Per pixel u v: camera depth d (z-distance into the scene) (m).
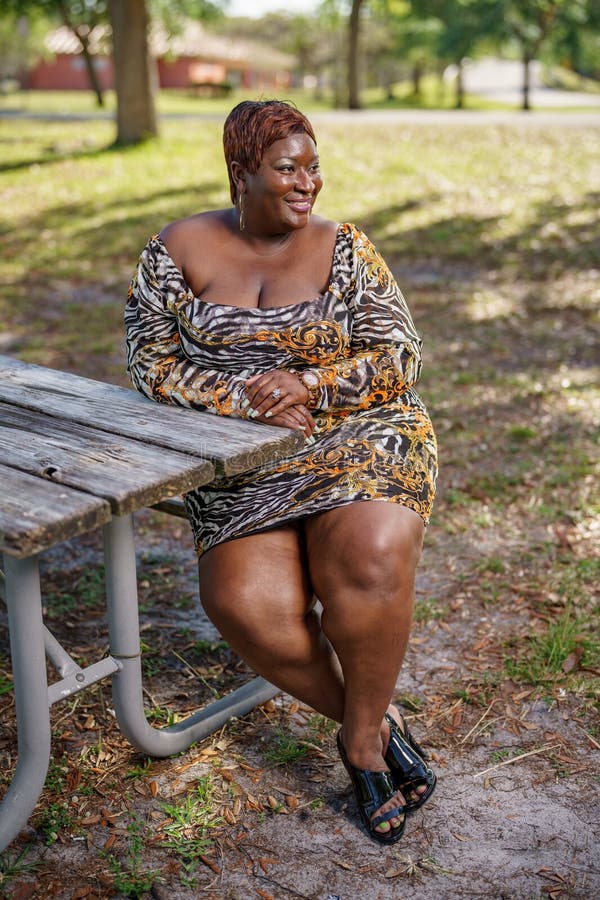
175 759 2.65
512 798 2.53
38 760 2.22
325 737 2.77
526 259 9.59
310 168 2.42
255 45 73.12
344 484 2.30
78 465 2.09
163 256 2.53
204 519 2.44
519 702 2.92
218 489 2.43
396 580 2.21
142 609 3.49
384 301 2.53
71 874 2.26
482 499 4.35
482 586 3.58
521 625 3.33
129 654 2.41
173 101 45.94
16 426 2.35
